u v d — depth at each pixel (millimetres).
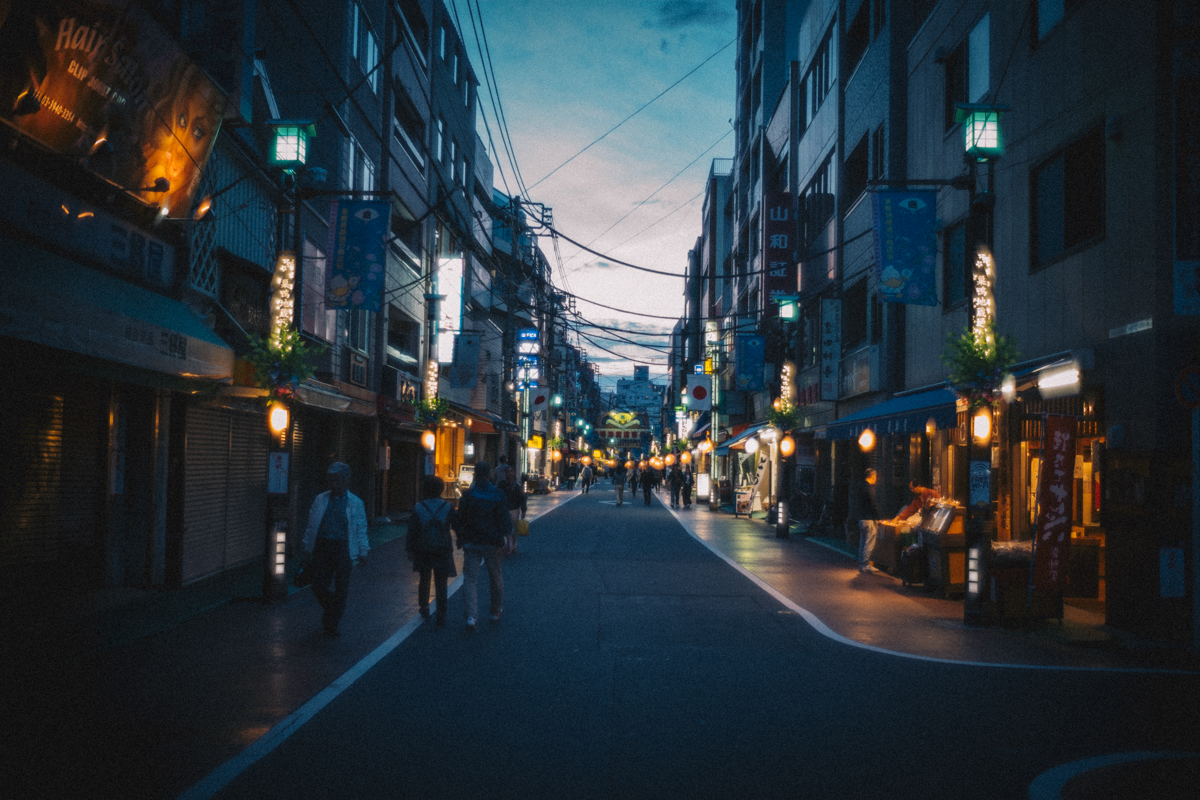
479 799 4371
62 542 9406
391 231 23844
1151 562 9188
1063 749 5309
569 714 5949
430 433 24922
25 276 7055
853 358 22141
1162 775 4836
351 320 19672
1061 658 8133
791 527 25406
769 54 36938
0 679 6527
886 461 20109
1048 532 9930
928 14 17969
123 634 8242
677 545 19031
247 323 13031
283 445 10719
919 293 13961
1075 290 11297
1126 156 10086
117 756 4891
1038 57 12578
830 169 25703
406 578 12977
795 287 30453
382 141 21234
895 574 13930
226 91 11250
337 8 17609
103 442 10078
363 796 4375
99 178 8695
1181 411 9156
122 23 8227
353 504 8742
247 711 5855
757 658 7863
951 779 4762
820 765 4977
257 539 14117
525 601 10961
